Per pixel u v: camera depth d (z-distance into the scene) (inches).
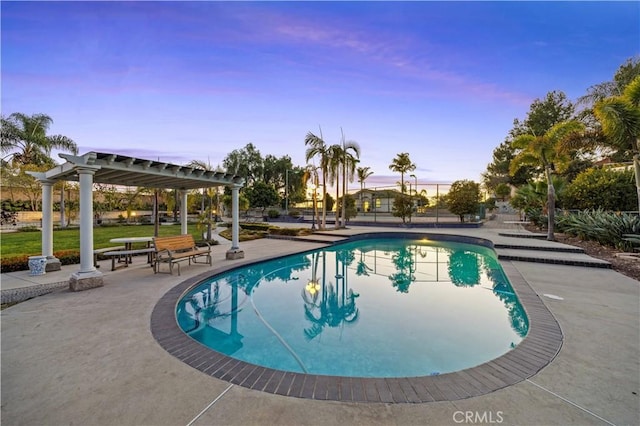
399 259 387.2
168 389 90.7
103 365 105.6
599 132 380.5
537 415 77.5
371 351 137.5
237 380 95.7
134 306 171.8
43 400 85.0
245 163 1727.4
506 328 163.0
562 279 228.2
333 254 424.2
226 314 188.5
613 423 74.0
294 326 168.9
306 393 88.1
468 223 714.2
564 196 580.4
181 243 290.5
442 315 183.6
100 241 468.4
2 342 124.6
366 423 74.8
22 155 783.1
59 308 168.1
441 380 94.8
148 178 294.2
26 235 546.9
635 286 207.6
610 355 109.9
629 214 394.3
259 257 345.7
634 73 675.4
